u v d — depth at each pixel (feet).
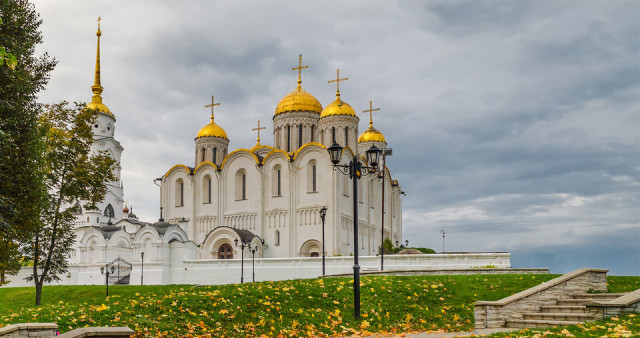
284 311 70.74
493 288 86.38
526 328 60.49
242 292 76.54
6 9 91.81
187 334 60.90
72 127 145.89
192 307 68.90
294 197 230.89
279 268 187.42
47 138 131.54
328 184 224.74
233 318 67.21
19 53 91.86
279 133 262.88
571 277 72.95
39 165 102.47
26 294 162.61
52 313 68.54
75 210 145.18
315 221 225.56
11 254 127.95
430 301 80.38
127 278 217.15
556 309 66.80
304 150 232.12
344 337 63.67
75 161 143.84
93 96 271.69
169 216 253.65
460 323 71.36
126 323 61.82
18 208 98.07
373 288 84.43
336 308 75.25
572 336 48.98
